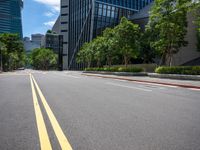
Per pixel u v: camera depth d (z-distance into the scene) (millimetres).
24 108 7418
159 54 40906
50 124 5320
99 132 4668
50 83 18812
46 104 8211
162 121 5617
